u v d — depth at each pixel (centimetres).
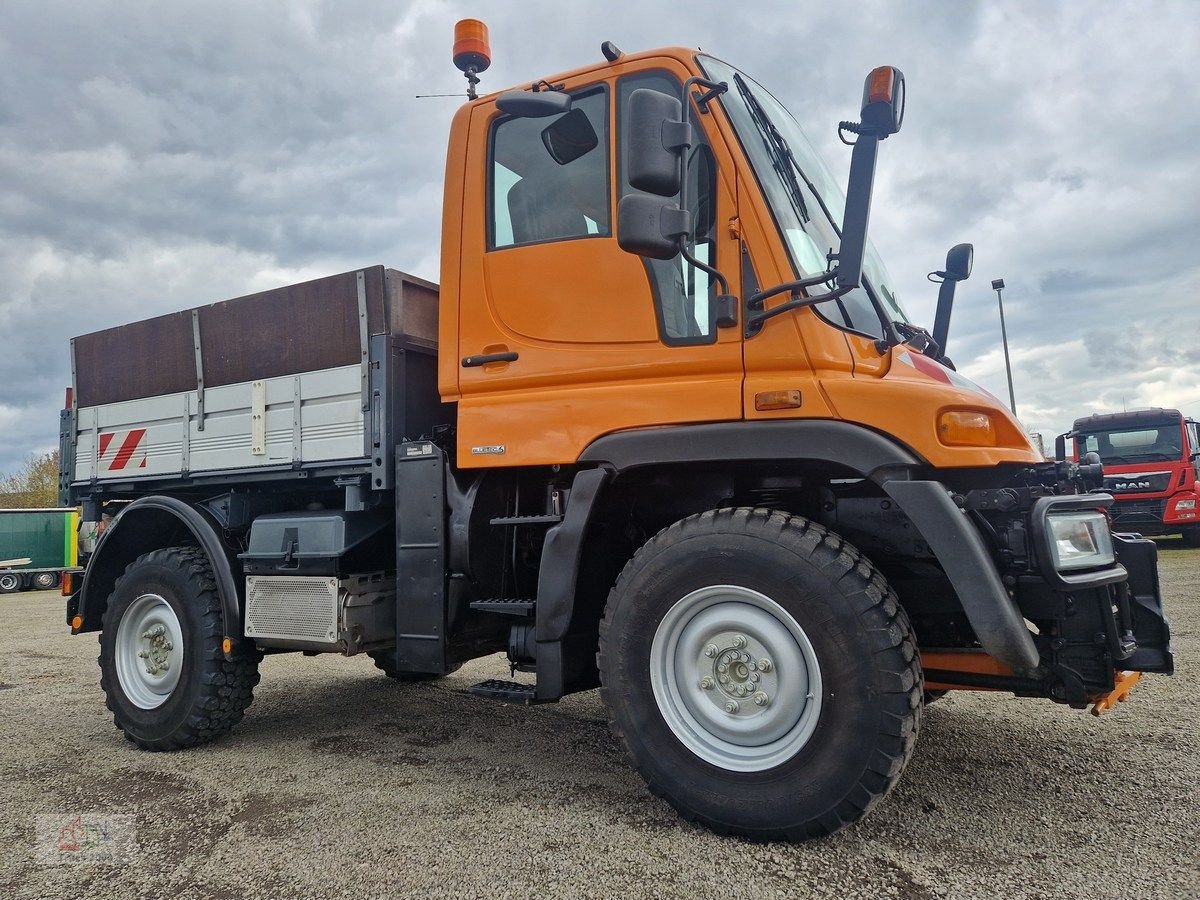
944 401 261
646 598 284
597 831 277
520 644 329
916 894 226
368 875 249
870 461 258
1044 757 345
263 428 411
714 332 288
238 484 437
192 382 445
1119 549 288
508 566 352
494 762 369
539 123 338
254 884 246
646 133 259
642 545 321
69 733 448
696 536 278
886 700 244
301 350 399
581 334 313
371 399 371
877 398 262
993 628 237
